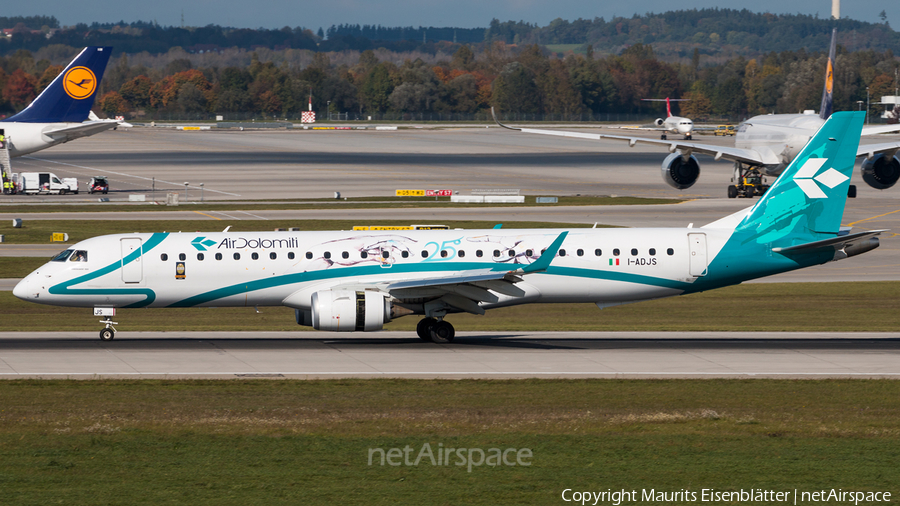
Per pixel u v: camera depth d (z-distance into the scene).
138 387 117.88
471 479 77.62
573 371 131.38
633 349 150.75
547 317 198.00
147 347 149.75
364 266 156.50
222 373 128.00
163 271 153.38
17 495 72.31
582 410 104.81
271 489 74.25
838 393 116.56
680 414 101.31
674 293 165.12
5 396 111.56
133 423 96.12
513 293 155.25
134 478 76.94
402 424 96.44
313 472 79.06
